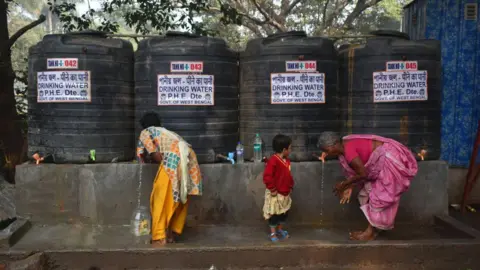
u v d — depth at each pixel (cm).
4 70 610
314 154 435
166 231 382
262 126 433
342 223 443
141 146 387
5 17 630
